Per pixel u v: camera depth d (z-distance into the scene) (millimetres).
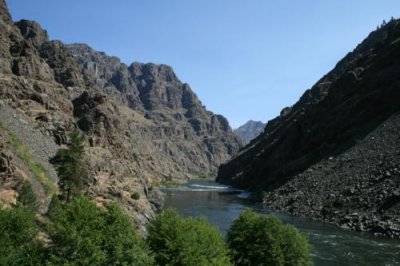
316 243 70438
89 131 154125
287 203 118000
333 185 112062
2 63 143875
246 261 44625
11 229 32094
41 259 29969
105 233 31922
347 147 134875
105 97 173000
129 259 31938
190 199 153875
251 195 171250
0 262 28141
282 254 44844
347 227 84250
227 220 98750
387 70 158000
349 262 59062
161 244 36969
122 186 103875
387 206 86188
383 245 69125
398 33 185500
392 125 128000
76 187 64625
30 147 86125
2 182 56750
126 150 169125
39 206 57156
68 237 29922
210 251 38375
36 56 166750
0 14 197500
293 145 188125
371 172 106438
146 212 91938
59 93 153250
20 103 114125
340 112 162250
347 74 178500
